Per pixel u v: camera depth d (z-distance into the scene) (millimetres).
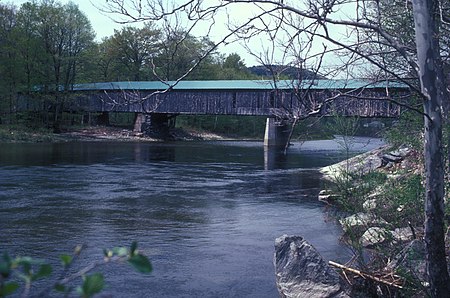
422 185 8781
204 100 44625
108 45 59562
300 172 26391
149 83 48250
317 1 4555
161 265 9305
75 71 59125
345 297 6902
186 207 15672
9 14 55875
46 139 47531
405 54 4895
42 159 30250
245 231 12266
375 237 8461
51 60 54812
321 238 11305
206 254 10094
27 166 26234
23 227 12352
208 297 7719
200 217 14078
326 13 4531
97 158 32281
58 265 9109
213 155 37438
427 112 4781
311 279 7324
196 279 8539
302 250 7715
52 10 55188
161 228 12531
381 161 18062
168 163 30359
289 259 7699
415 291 6293
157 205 15930
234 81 44438
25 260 1238
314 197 17906
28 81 54094
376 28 4898
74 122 58719
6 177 21734
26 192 17875
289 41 4547
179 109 45688
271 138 49469
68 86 54969
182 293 7867
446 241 6523
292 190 19766
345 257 9320
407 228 9062
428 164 4840
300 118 4449
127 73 58688
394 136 10094
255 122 70500
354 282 7109
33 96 54219
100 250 10266
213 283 8359
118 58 59312
